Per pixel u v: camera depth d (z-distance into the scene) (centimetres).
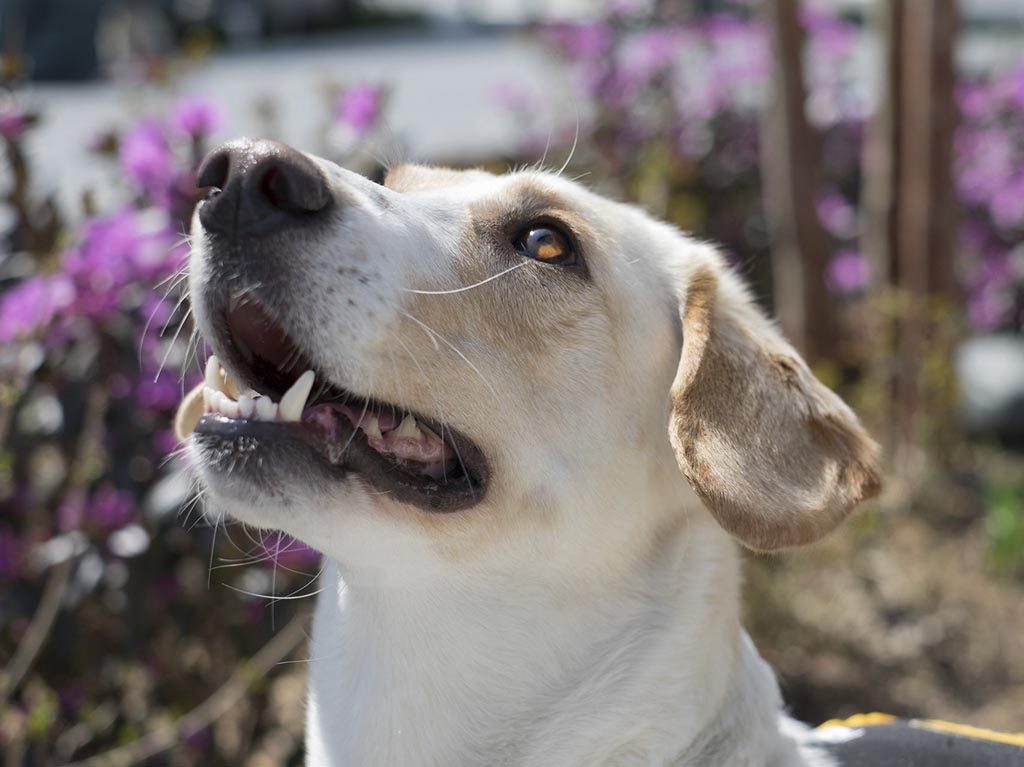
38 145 174
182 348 84
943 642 114
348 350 61
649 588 66
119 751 84
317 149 97
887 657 112
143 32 159
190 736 87
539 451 64
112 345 84
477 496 63
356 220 61
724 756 65
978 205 175
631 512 66
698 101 174
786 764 67
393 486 61
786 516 64
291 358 62
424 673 65
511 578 64
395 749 65
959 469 143
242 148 59
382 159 87
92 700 88
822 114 189
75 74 314
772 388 66
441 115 204
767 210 165
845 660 111
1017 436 154
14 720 84
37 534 89
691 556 67
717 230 171
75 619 87
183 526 85
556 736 65
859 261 162
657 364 68
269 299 60
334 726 67
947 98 135
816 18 188
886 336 139
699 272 69
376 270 61
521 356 65
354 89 95
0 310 88
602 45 169
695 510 68
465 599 64
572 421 65
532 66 261
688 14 176
